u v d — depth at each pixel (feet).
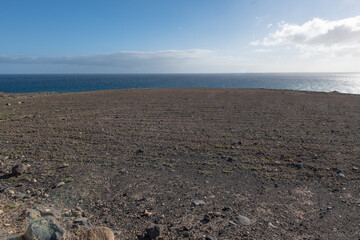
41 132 30.07
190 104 56.80
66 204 13.80
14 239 9.67
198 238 10.86
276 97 72.13
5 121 36.68
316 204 14.03
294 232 11.38
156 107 52.13
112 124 34.94
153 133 29.76
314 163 20.08
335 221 12.32
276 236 11.05
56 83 312.09
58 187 15.90
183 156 21.93
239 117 40.27
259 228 11.62
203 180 17.16
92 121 37.09
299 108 50.11
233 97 72.28
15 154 22.13
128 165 19.89
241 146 24.59
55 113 44.29
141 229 11.55
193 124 34.96
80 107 52.16
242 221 12.11
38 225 10.02
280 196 14.93
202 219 12.37
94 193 15.16
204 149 23.71
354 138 27.12
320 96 75.00
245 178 17.49
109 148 24.09
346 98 69.10
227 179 17.34
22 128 32.12
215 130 31.24
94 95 80.23
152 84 290.35
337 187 16.14
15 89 199.11
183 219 12.39
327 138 27.20
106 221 12.17
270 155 22.00
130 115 42.39
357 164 19.79
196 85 262.67
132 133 29.73
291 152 22.70
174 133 29.78
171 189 15.78
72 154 22.33
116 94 83.41
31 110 47.62
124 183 16.62
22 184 16.25
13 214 12.22
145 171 18.71
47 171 18.52
